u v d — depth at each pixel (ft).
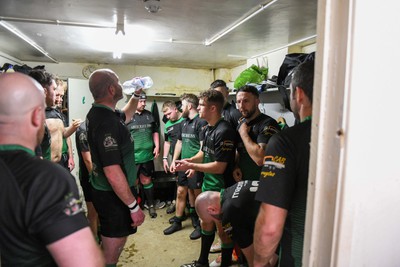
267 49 11.10
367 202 1.80
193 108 9.98
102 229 5.33
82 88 12.44
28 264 2.17
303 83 2.78
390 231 2.01
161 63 14.51
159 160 15.20
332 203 1.73
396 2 1.70
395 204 1.99
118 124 5.06
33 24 7.87
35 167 2.16
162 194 13.74
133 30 8.58
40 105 2.43
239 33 8.78
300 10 6.73
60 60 13.51
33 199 2.04
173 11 6.88
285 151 2.72
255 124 6.42
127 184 4.96
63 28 8.27
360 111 1.64
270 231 2.69
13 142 2.24
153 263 7.90
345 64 1.58
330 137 1.70
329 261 1.78
